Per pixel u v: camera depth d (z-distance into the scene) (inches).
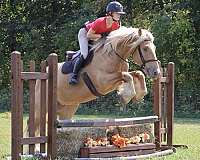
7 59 1310.3
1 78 1300.4
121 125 384.8
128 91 385.7
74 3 1277.1
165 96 444.1
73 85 420.2
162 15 1152.2
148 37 383.6
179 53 1140.5
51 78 357.4
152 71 378.3
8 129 663.1
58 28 1258.6
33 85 351.6
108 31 413.1
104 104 1098.1
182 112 1069.8
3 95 1231.5
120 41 390.6
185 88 1114.1
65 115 447.2
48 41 1261.1
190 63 1131.3
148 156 390.9
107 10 410.0
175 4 1176.8
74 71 412.8
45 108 358.9
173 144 495.2
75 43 1187.3
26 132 389.7
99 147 367.9
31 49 1264.8
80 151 364.8
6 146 481.1
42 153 358.0
